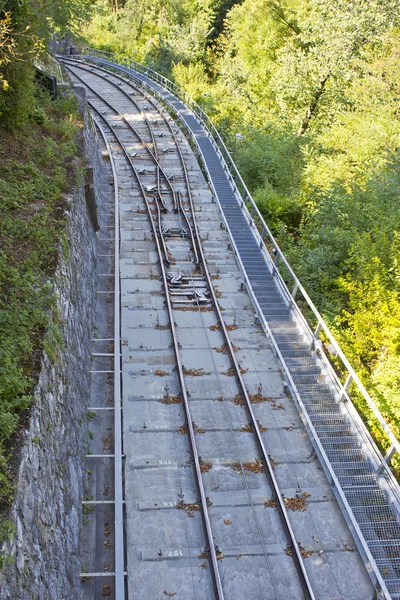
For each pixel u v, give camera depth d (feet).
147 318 49.03
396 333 41.73
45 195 41.24
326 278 54.39
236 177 82.79
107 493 32.91
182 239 63.10
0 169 41.11
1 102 42.01
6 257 31.65
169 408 39.60
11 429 20.99
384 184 62.54
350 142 78.28
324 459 35.37
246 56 130.93
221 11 162.30
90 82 133.90
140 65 144.25
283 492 34.17
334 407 40.29
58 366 28.99
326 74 94.48
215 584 28.25
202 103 116.57
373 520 32.17
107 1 193.16
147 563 29.27
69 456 29.25
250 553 30.35
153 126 101.76
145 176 79.77
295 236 70.54
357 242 52.31
